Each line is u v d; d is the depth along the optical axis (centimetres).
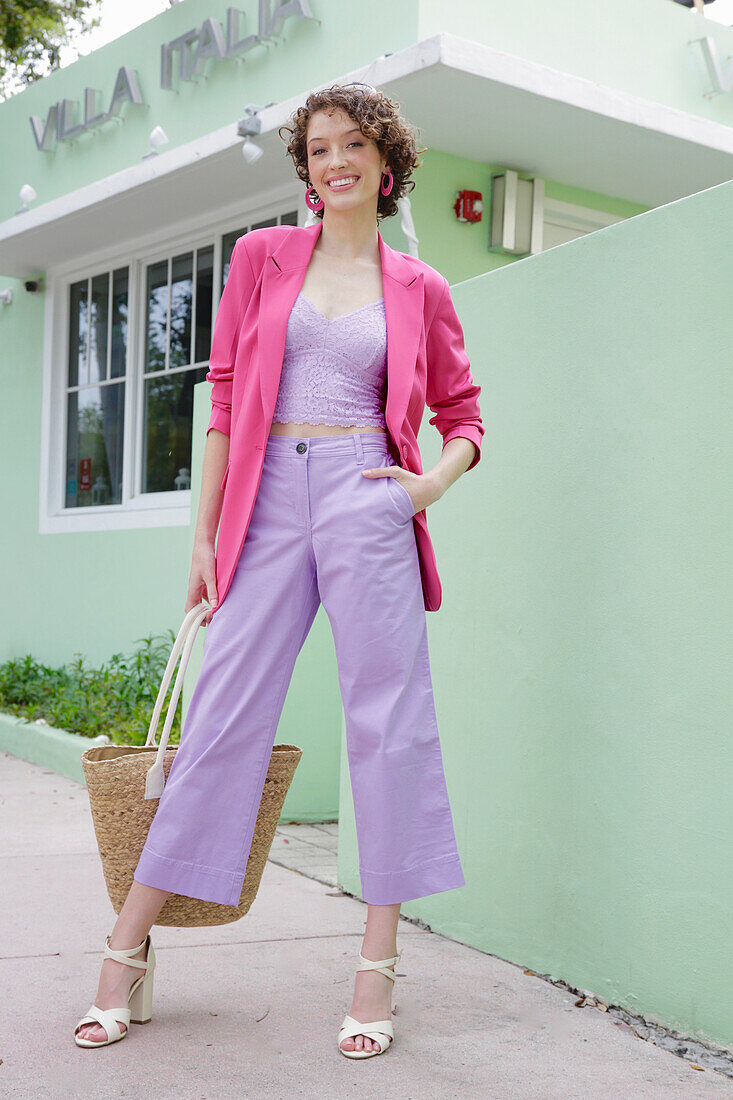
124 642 700
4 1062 215
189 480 665
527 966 282
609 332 265
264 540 239
